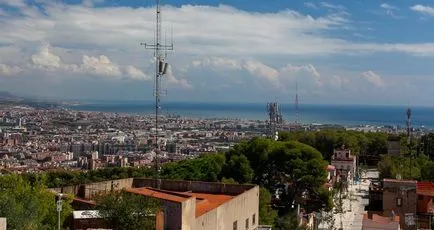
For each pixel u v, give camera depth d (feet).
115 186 165.07
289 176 331.16
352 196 398.83
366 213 271.28
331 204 318.86
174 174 319.68
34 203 127.44
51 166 547.90
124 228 113.80
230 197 154.10
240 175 320.29
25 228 112.78
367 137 586.04
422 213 289.74
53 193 144.77
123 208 114.93
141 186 171.42
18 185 141.79
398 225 216.74
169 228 114.42
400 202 291.58
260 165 335.88
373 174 512.63
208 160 336.49
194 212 118.01
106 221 116.98
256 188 161.38
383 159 462.19
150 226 113.39
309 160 325.62
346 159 470.39
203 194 158.92
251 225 157.89
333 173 414.82
